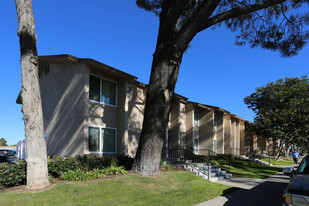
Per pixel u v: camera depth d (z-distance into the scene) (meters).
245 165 21.94
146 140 10.28
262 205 7.66
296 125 27.42
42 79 15.35
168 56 10.28
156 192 8.37
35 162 7.76
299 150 45.25
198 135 23.12
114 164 11.12
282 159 36.00
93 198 7.19
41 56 12.79
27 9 8.12
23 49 7.98
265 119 28.92
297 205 4.86
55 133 13.19
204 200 8.02
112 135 14.10
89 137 12.52
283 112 27.97
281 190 10.45
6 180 7.79
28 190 7.55
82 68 12.43
